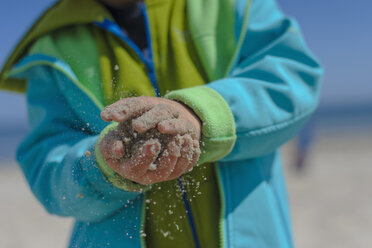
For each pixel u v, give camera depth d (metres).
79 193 0.60
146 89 0.67
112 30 0.71
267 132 0.62
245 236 0.65
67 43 0.72
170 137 0.50
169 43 0.71
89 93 0.66
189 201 0.62
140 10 0.78
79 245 0.66
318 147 7.55
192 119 0.55
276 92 0.64
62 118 0.69
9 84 0.86
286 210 0.75
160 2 0.74
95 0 0.74
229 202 0.65
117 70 0.68
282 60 0.68
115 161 0.51
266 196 0.68
